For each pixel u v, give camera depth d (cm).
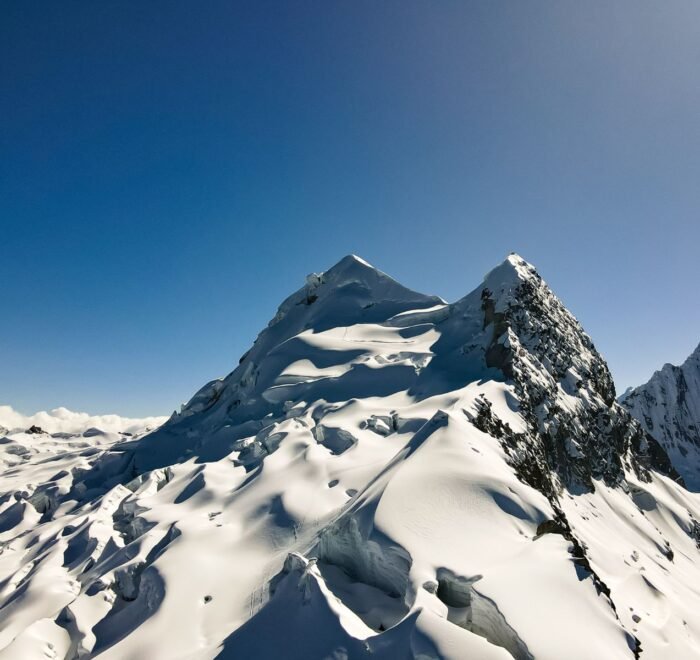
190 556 3066
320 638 1714
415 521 2138
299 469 4222
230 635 2075
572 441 5550
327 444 4875
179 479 5300
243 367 9606
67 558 4272
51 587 3478
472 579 1742
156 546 3531
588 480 5456
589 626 1544
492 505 2295
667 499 7162
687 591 4325
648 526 5628
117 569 3256
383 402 5769
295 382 7044
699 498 8331
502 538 2077
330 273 10200
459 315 7538
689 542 6247
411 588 1744
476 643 1395
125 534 4391
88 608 2962
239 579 2862
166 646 2269
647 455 8606
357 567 2272
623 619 2867
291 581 2166
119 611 2911
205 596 2688
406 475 2497
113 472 7662
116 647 2328
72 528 4794
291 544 3150
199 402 9762
